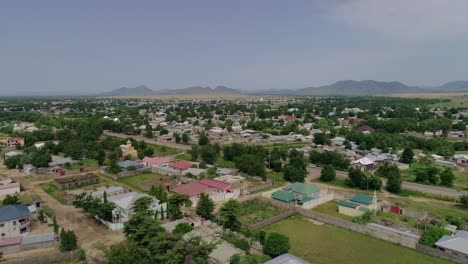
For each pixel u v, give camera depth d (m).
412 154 124.81
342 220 70.12
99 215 70.31
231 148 130.12
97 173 113.69
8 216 63.56
